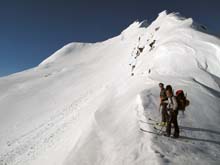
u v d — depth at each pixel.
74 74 88.62
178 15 50.03
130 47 83.94
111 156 9.11
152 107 12.09
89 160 9.55
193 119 11.66
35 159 23.94
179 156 8.36
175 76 18.92
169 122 9.69
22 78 98.75
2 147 36.41
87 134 11.88
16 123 48.72
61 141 22.41
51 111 52.53
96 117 13.23
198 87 16.00
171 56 23.97
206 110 12.99
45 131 36.25
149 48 40.12
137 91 16.12
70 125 29.17
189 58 22.95
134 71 35.06
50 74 98.44
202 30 34.09
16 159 28.75
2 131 44.38
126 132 10.43
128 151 8.91
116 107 14.62
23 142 35.38
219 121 12.12
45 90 73.88
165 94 10.45
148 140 9.27
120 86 23.23
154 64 24.41
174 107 9.60
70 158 10.40
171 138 9.60
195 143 9.45
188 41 26.23
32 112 55.31
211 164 8.09
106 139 10.61
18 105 62.06
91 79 72.25
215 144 9.62
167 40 29.56
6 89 81.19
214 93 17.03
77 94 61.03
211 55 23.12
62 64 128.38
